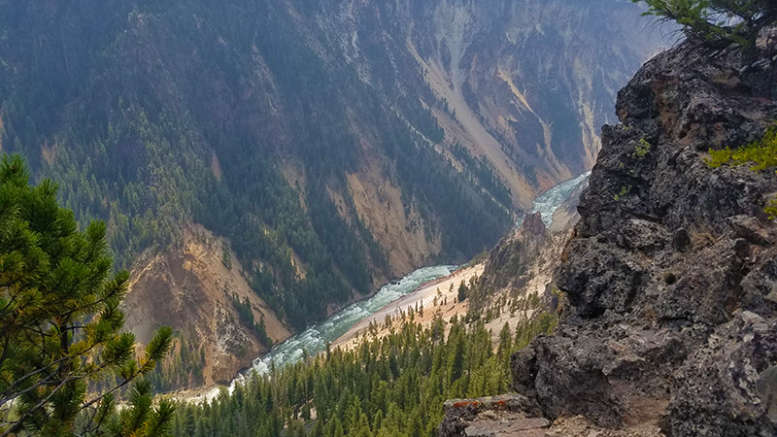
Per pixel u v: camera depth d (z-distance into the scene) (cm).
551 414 1370
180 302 17925
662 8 2289
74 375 1340
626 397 1212
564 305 2105
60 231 1370
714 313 1298
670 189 1977
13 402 1359
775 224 1362
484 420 1363
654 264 1656
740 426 927
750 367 959
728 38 2239
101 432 1370
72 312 1379
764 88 2241
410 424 7144
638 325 1479
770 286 1205
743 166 1653
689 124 2081
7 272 1141
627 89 2592
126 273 1428
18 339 1365
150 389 1398
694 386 1056
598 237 1938
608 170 2300
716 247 1423
